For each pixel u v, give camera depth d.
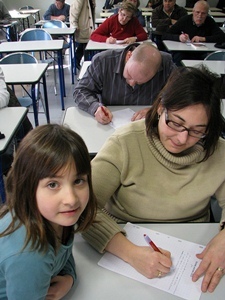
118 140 0.99
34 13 8.47
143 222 1.04
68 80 5.07
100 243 0.87
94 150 1.54
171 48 3.91
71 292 0.77
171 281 0.80
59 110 3.91
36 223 0.63
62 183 0.63
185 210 1.02
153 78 2.01
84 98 1.99
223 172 1.00
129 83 1.92
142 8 8.23
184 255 0.87
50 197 0.62
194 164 0.98
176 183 0.99
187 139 0.88
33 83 2.65
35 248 0.61
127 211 1.05
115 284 0.79
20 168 0.62
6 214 0.69
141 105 2.11
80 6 5.20
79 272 0.82
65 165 0.61
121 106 2.08
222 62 3.12
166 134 0.91
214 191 1.00
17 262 0.60
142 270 0.81
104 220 0.92
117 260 0.86
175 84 0.85
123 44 3.91
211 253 0.85
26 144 0.63
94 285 0.79
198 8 4.33
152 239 0.93
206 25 4.49
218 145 1.00
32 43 4.22
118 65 1.97
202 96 0.82
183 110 0.83
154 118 0.96
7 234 0.64
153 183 1.00
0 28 6.66
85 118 1.89
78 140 0.65
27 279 0.61
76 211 0.65
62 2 7.30
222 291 0.78
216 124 0.88
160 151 0.96
